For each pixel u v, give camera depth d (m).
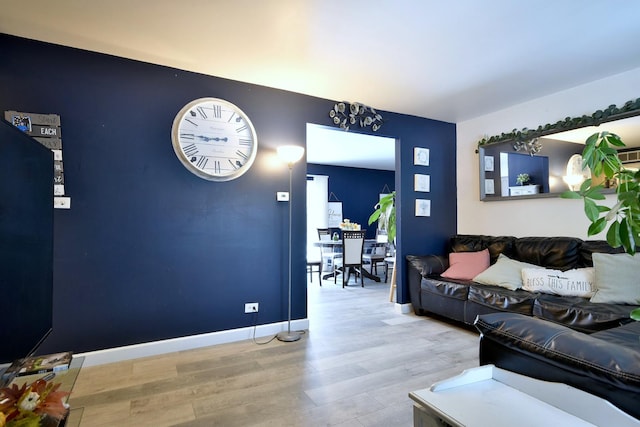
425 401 0.96
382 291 5.39
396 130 4.04
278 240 3.29
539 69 2.90
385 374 2.36
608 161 0.89
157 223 2.81
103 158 2.64
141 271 2.74
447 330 3.34
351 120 3.70
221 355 2.71
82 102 2.59
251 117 3.20
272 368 2.46
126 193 2.71
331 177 8.35
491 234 4.04
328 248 7.10
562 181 3.32
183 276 2.89
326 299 4.77
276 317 3.27
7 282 1.12
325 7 2.06
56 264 2.49
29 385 1.13
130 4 2.04
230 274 3.07
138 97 2.77
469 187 4.32
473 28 2.29
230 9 2.09
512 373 1.06
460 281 3.46
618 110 2.89
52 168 1.60
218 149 3.01
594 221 0.86
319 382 2.24
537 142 3.53
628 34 2.35
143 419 1.83
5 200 1.12
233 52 2.63
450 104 3.76
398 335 3.19
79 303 2.54
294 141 3.40
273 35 2.38
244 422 1.80
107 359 2.58
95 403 1.99
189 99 2.95
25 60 2.44
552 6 2.04
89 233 2.59
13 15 2.14
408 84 3.21
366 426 1.77
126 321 2.68
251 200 3.18
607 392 0.85
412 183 4.14
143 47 2.56
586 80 3.11
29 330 1.31
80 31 2.34
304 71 2.95
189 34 2.38
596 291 2.55
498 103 3.73
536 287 2.88
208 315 2.97
